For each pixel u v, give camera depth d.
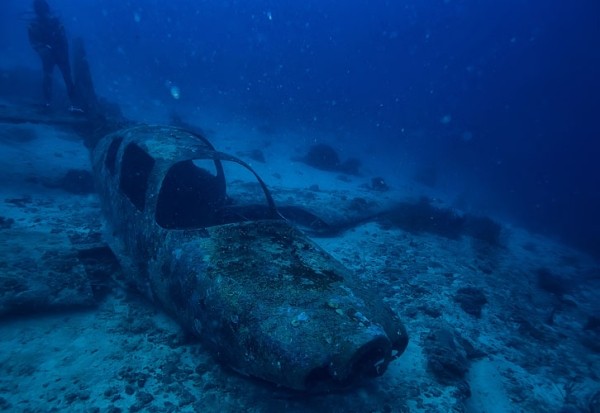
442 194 16.39
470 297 5.69
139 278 3.94
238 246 3.44
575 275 9.26
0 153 7.70
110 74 23.12
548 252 11.23
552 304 6.68
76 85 10.20
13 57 21.08
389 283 5.83
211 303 2.99
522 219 16.56
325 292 2.98
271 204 4.69
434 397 3.41
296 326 2.64
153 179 4.23
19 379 2.90
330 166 14.19
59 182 7.29
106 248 4.67
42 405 2.71
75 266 4.07
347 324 2.67
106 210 5.39
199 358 3.38
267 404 2.96
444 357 3.86
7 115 8.30
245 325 2.76
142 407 2.80
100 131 8.41
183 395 2.96
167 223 5.64
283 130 19.67
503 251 9.23
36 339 3.33
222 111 20.41
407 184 15.95
